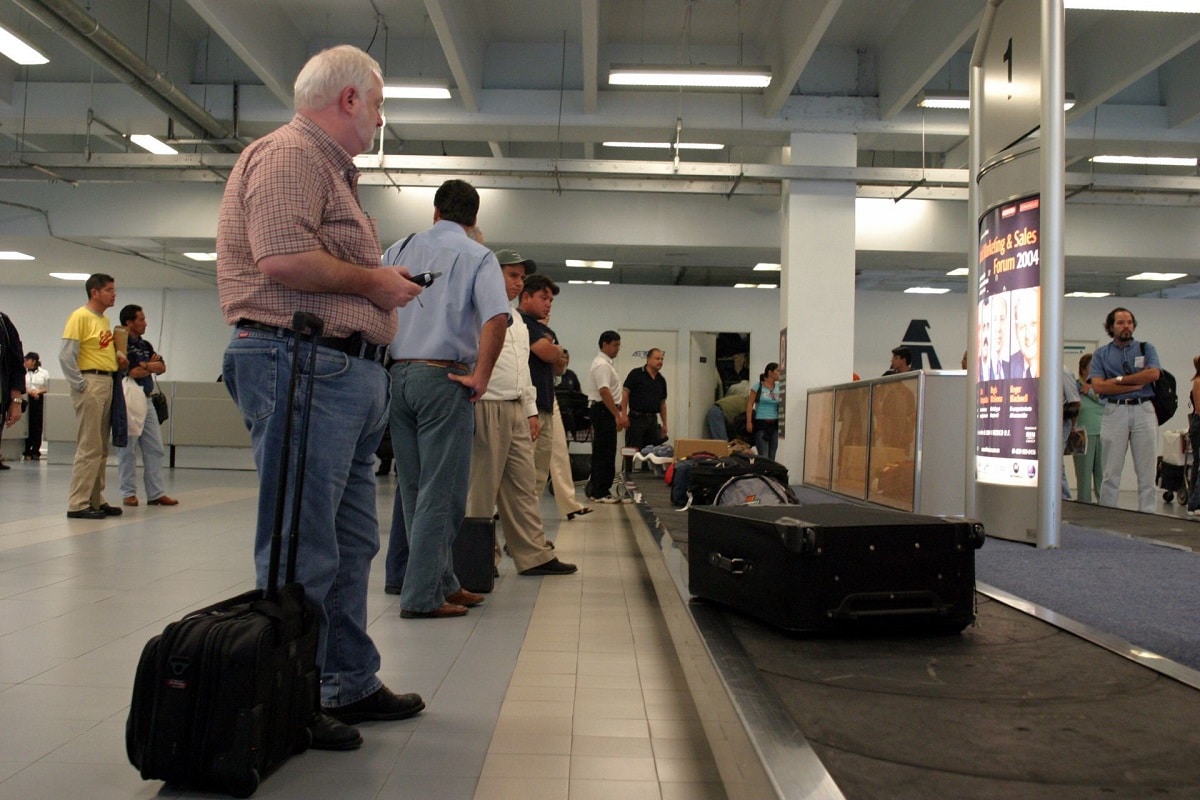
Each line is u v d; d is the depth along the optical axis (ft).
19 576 11.93
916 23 26.25
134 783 5.23
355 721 6.43
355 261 5.69
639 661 8.30
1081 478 21.86
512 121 29.76
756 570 6.59
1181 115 28.45
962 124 29.63
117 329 19.27
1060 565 10.36
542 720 6.61
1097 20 26.45
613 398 24.82
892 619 6.26
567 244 36.65
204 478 30.89
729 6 27.32
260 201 5.22
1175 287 45.42
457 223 9.78
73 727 6.18
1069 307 42.45
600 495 24.99
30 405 37.81
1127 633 6.83
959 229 36.01
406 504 10.09
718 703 5.24
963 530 6.48
